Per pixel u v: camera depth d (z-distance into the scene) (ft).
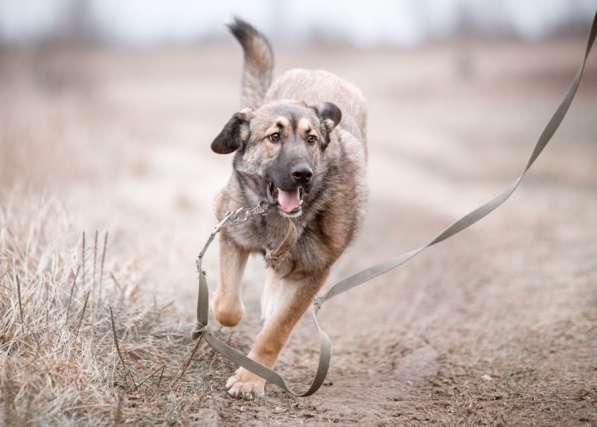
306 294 22.44
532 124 127.65
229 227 22.99
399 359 24.88
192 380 20.71
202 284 20.26
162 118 105.50
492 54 250.16
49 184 40.83
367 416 19.53
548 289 32.04
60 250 24.66
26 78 120.26
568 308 28.73
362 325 29.12
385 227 50.83
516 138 111.24
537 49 260.83
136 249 30.96
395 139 107.86
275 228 22.48
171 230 38.04
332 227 22.39
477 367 23.68
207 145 83.46
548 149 95.04
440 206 60.13
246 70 30.30
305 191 21.17
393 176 77.77
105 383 19.20
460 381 22.48
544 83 186.50
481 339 26.53
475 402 20.70
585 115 135.54
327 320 29.68
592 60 208.03
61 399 17.21
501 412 19.83
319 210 22.26
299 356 25.21
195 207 46.55
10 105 69.00
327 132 22.72
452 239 46.24
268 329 21.99
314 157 21.95
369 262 40.34
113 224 33.45
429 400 20.98
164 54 284.41
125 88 178.70
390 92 187.73
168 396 19.12
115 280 23.16
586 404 19.89
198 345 20.57
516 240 44.16
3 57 137.28
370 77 212.43
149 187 49.93
